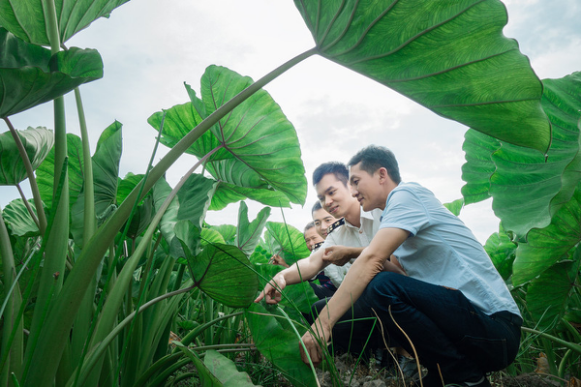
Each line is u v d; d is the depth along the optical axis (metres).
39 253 0.59
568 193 1.18
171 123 1.71
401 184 1.42
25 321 1.29
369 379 1.32
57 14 1.04
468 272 1.25
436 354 1.19
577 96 1.55
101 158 1.16
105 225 0.77
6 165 1.10
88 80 0.77
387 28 0.88
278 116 1.50
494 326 1.17
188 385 1.37
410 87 0.99
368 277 1.18
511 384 1.40
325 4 0.88
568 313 1.63
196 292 2.10
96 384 0.84
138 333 1.08
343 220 2.34
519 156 1.48
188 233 1.07
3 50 0.79
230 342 1.65
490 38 0.84
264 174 1.68
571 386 1.36
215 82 1.48
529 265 1.52
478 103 0.94
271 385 1.30
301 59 0.94
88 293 0.89
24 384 0.65
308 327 1.13
